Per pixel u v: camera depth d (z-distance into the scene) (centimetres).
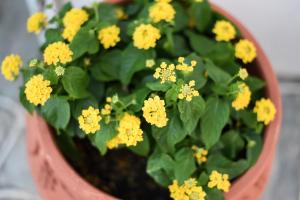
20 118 93
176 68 56
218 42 67
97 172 75
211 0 83
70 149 67
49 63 57
